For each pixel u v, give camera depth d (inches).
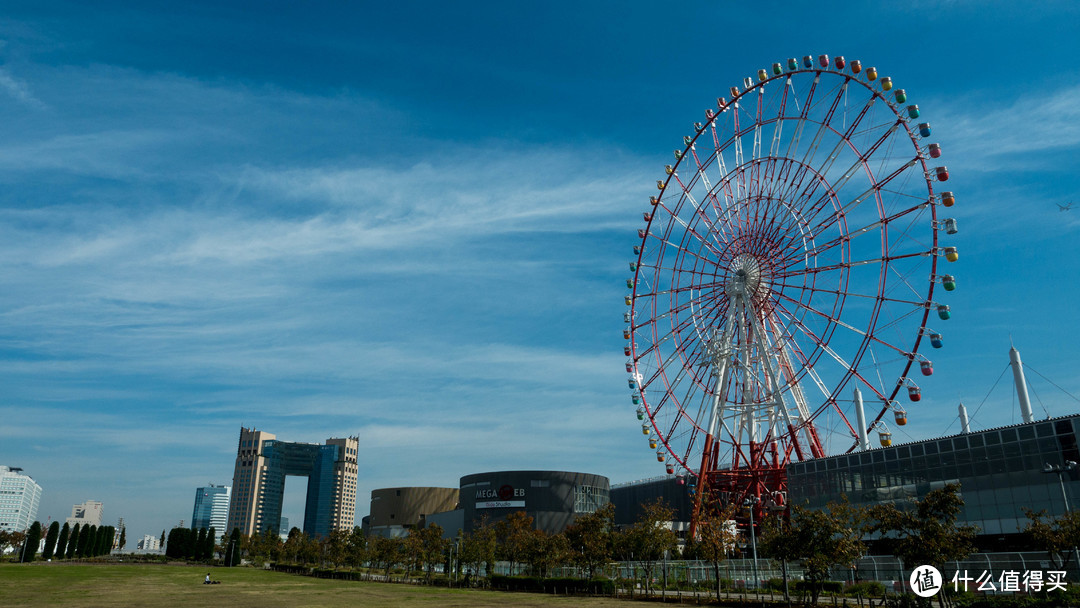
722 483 4227.4
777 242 3841.0
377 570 6668.3
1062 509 3083.2
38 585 3924.7
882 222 3331.7
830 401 3491.6
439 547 5477.4
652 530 3597.4
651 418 4429.1
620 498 7554.1
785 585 2630.4
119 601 3068.4
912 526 2294.5
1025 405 3649.1
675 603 3073.3
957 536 2255.2
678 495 6683.1
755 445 4072.3
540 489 7229.3
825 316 3540.8
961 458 3501.5
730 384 4092.0
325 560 7824.8
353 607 2871.6
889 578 3041.3
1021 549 3186.5
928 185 3174.2
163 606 2849.4
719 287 4151.1
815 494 4163.4
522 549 4746.6
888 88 3316.9
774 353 3848.4
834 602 2544.3
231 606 2878.9
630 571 4404.5
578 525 4067.4
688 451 4224.9
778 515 3619.6
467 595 3742.6
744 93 4092.0
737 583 3565.5
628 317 4662.9
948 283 3070.9
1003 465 3334.2
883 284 3324.3
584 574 4638.3
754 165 3983.8
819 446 4035.4
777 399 3794.3
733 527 3722.9
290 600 3257.9
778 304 3818.9
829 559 2534.5
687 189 4394.7
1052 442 3171.8
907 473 3725.4
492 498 7293.3
